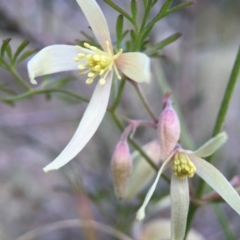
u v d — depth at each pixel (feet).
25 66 1.01
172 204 0.54
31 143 1.13
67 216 1.22
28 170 1.32
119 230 0.79
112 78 0.57
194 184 0.81
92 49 0.54
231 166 1.02
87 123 0.54
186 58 1.09
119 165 0.57
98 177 0.97
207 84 1.28
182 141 0.73
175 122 0.54
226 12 1.11
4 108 1.33
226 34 1.15
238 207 0.53
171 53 1.09
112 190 0.82
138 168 0.62
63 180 1.28
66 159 0.52
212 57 1.19
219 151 1.05
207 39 1.11
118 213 0.79
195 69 1.11
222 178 0.53
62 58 0.54
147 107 0.60
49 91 0.62
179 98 1.08
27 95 0.62
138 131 0.97
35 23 1.06
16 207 1.26
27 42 0.60
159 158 0.63
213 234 1.04
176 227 0.54
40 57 0.53
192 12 1.07
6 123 1.09
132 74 0.53
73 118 1.15
